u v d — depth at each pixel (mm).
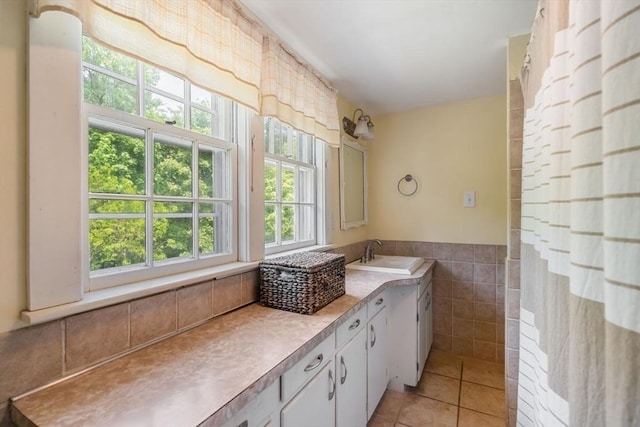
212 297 1269
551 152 839
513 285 1734
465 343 2652
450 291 2709
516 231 1735
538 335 1083
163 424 650
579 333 596
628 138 453
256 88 1440
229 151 1495
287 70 1655
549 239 847
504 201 2521
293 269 1364
